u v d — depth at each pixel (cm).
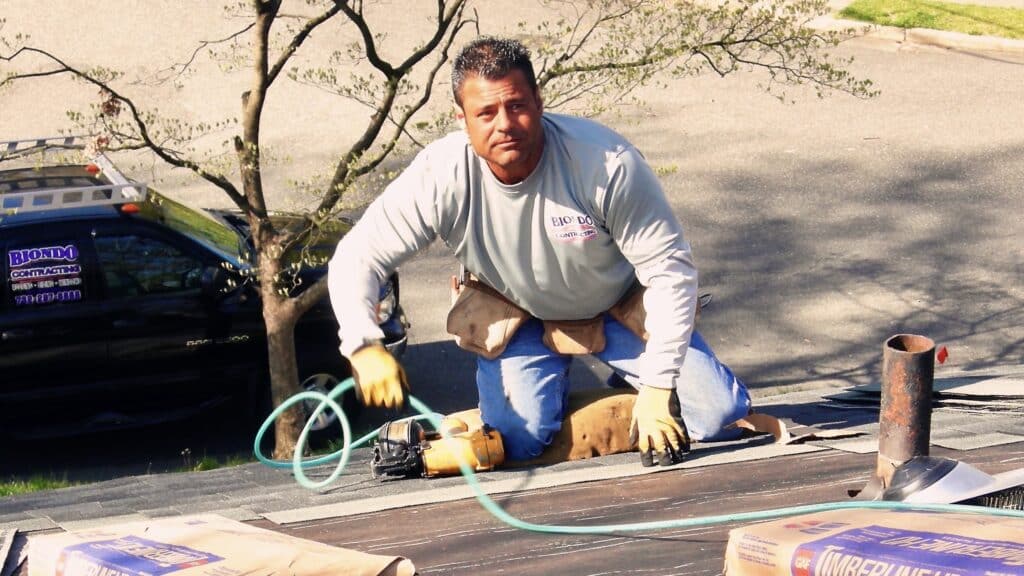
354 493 432
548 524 326
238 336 840
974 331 1033
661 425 381
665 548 283
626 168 376
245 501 421
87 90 1602
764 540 190
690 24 782
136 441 893
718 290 1123
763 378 982
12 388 805
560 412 505
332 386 862
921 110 1526
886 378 276
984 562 168
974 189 1312
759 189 1328
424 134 1340
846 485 338
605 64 774
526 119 340
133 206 828
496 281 443
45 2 1858
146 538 214
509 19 1706
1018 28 1758
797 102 1555
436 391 966
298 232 814
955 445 387
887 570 173
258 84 770
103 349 815
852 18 1805
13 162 1016
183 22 1811
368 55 743
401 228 386
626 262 447
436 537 314
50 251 800
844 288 1117
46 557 210
